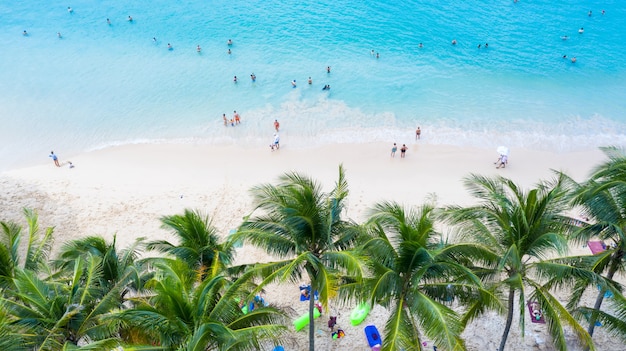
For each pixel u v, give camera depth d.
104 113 37.94
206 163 31.61
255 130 35.22
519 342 18.75
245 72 42.41
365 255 13.45
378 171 30.14
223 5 54.38
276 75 41.84
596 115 36.12
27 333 12.51
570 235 14.89
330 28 49.09
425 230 13.48
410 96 38.72
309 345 17.89
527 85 39.91
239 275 16.23
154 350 11.73
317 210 13.95
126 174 30.38
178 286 12.13
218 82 41.22
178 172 30.56
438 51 44.84
